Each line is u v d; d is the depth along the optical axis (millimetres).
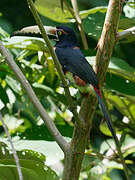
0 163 4863
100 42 5316
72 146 5109
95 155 7125
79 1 10180
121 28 6742
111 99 7598
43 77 7988
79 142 5109
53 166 7777
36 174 4910
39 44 6000
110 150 7797
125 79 6500
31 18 12055
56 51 6906
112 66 6090
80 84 5672
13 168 4734
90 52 6840
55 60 4777
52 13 7547
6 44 6004
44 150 5766
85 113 5312
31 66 7742
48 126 4875
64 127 7016
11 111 8359
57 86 7934
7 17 11961
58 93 7715
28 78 7734
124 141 7781
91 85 5473
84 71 6012
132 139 7789
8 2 12133
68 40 7180
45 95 7629
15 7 12094
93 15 7266
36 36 6348
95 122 8227
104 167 7008
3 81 7875
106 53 5312
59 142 5051
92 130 8148
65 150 5094
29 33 6344
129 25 6637
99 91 5527
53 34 7348
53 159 5602
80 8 10102
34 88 7590
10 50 7875
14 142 5992
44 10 7527
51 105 8344
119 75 6391
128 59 10883
